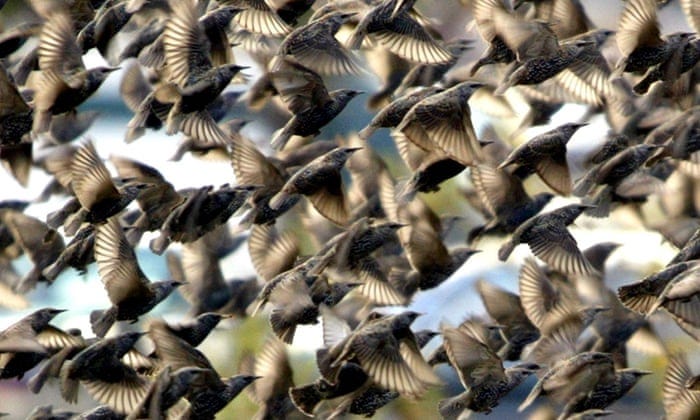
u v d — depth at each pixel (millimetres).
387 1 16969
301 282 16156
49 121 16422
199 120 16578
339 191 16625
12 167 17109
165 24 17188
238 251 19281
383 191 17703
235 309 18344
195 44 16500
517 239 17078
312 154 18203
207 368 15547
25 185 17094
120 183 16641
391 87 18328
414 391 15156
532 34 16312
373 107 18312
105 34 17531
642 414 19547
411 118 15516
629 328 16969
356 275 16516
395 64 18344
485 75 18328
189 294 18312
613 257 20062
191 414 15586
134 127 16969
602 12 21891
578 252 17031
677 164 17891
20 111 16500
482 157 15617
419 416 19281
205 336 16625
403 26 17109
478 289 17281
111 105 24297
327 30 17031
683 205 17922
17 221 17812
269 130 19344
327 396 15711
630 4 16375
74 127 17953
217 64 16812
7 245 17859
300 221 19031
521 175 17500
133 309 15828
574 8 17844
